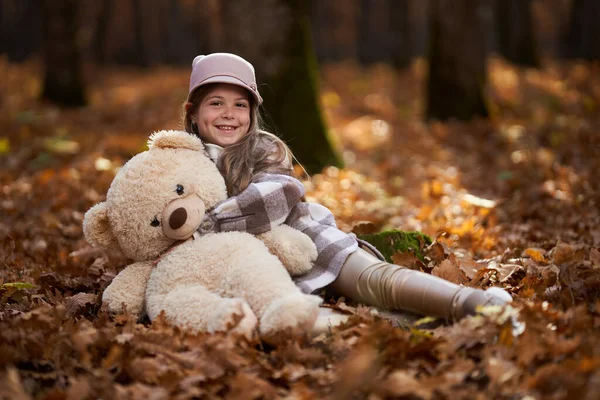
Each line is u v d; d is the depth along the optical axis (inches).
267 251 130.0
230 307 118.3
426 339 113.3
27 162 341.4
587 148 325.4
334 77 913.5
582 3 1048.8
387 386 100.0
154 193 131.1
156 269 133.1
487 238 201.8
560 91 614.2
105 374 107.0
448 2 502.3
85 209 253.9
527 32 906.7
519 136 402.3
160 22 1382.9
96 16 1153.4
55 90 609.0
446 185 291.4
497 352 108.9
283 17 336.2
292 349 114.2
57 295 154.8
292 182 137.2
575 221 217.6
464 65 499.2
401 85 796.0
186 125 154.4
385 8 1398.9
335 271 132.6
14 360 112.5
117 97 726.5
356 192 284.7
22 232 219.0
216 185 135.7
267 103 336.8
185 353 114.0
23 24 1253.7
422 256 161.3
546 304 126.6
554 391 99.2
